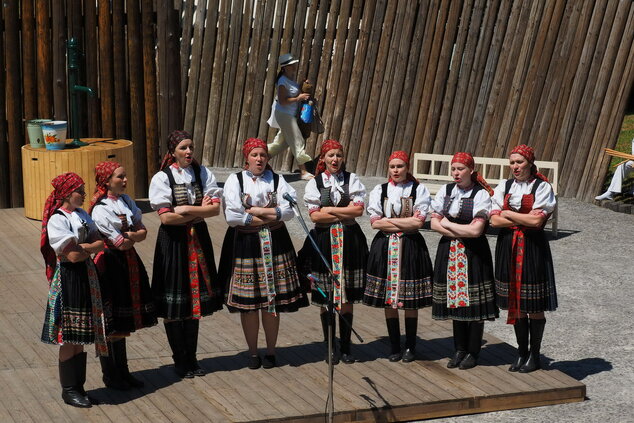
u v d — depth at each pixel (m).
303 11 14.51
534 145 13.61
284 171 14.86
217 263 9.81
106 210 6.30
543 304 6.90
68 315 6.01
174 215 6.59
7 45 12.00
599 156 13.27
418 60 14.11
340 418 6.18
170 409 6.16
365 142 14.55
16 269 9.54
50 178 11.30
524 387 6.71
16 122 12.16
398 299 6.97
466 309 6.89
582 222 12.29
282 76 13.91
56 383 6.59
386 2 14.15
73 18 12.23
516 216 6.82
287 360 7.18
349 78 14.49
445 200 6.96
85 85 12.50
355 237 7.14
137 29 12.62
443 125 14.09
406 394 6.51
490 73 13.73
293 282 6.93
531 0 13.35
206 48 14.91
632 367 7.58
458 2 13.73
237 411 6.14
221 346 7.51
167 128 13.05
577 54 13.20
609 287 9.66
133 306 6.42
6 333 7.63
